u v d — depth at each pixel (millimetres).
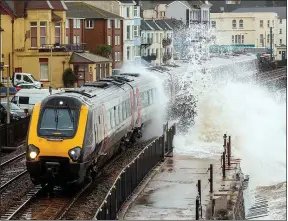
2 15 150250
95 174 61188
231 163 69250
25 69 151875
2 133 83125
